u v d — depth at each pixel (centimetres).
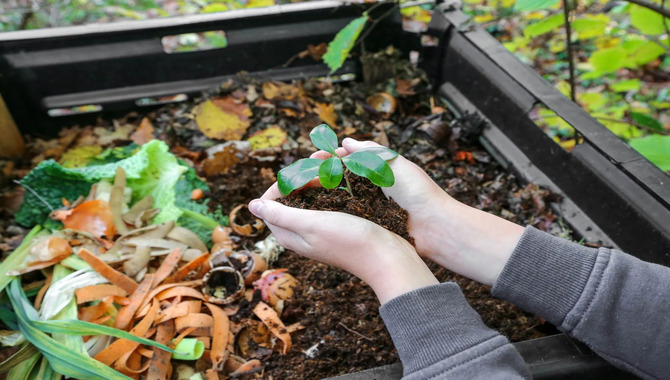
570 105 77
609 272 45
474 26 97
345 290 68
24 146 92
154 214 75
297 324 65
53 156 90
